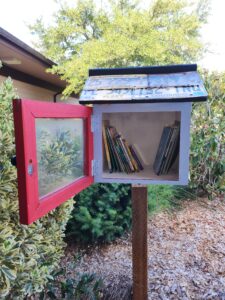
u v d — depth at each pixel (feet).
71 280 6.47
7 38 9.06
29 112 2.89
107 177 5.24
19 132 2.79
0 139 4.80
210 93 11.82
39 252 6.03
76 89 20.06
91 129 4.88
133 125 6.59
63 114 3.74
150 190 11.65
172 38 21.17
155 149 6.57
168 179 5.12
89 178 4.93
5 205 4.85
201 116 11.92
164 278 7.67
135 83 4.86
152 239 9.89
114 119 6.63
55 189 3.70
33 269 5.60
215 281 7.47
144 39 20.06
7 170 4.82
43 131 3.31
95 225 8.68
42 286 5.67
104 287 6.90
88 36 32.24
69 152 4.20
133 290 5.99
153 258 8.70
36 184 3.05
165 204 12.24
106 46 19.94
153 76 5.03
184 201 13.16
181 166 4.85
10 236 4.80
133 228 5.69
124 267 8.16
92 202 8.96
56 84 22.00
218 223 10.98
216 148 11.99
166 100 4.34
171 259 8.61
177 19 25.45
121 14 22.86
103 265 8.30
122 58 20.75
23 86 15.99
